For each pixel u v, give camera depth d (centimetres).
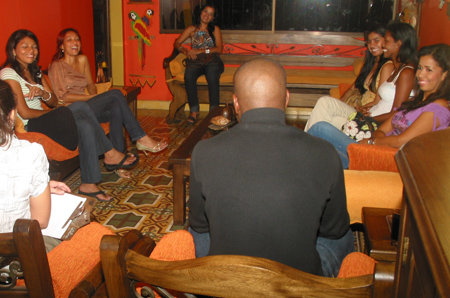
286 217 117
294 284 81
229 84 524
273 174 120
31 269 115
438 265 50
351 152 233
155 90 610
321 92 516
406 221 75
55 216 167
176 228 282
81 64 386
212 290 86
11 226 148
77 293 106
